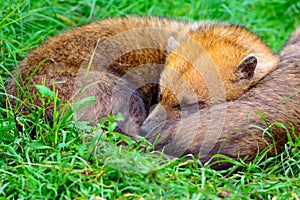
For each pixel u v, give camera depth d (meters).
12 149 9.27
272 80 10.55
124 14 14.12
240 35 12.29
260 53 11.91
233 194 8.65
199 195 8.48
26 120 10.05
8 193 8.60
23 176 8.84
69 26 13.84
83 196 8.45
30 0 13.51
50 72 10.95
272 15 15.89
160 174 8.88
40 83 10.77
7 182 8.79
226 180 9.15
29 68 11.15
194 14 14.70
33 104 10.30
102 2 14.45
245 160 9.57
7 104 10.62
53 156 9.29
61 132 9.88
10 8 12.32
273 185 9.05
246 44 12.04
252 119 9.70
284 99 9.94
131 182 8.79
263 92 10.20
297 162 9.39
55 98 9.62
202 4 14.82
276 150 9.64
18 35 12.61
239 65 11.38
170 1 15.02
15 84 10.92
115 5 14.73
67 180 8.74
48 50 11.49
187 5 14.96
